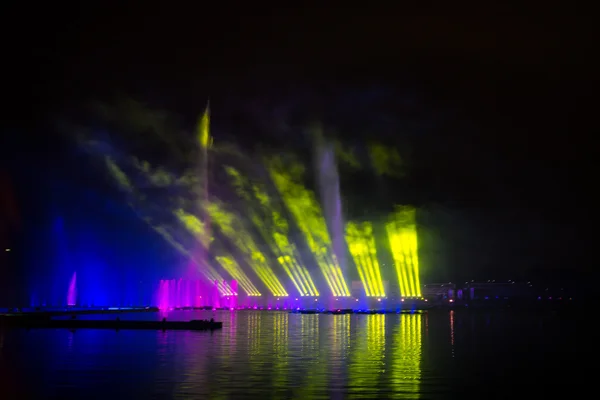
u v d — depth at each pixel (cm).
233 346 3403
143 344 3466
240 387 2120
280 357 2916
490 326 5203
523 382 2283
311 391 2059
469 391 2103
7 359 2789
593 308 9119
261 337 3981
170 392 2025
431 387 2164
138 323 4806
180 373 2400
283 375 2373
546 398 2017
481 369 2584
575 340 3872
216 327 4828
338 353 3100
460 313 7944
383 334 4297
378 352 3166
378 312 8188
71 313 6794
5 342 3569
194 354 3006
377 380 2284
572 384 2253
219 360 2792
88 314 7006
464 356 3019
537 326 5244
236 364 2669
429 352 3183
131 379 2262
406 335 4222
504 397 2020
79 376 2323
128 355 2959
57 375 2341
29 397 1947
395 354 3083
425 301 9594
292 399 1931
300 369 2531
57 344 3444
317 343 3600
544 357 3005
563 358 2969
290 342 3653
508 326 5216
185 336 4028
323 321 5944
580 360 2897
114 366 2588
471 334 4325
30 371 2434
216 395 1983
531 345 3566
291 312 8106
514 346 3497
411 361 2817
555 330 4747
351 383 2212
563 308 9100
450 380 2303
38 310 7169
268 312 8188
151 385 2144
